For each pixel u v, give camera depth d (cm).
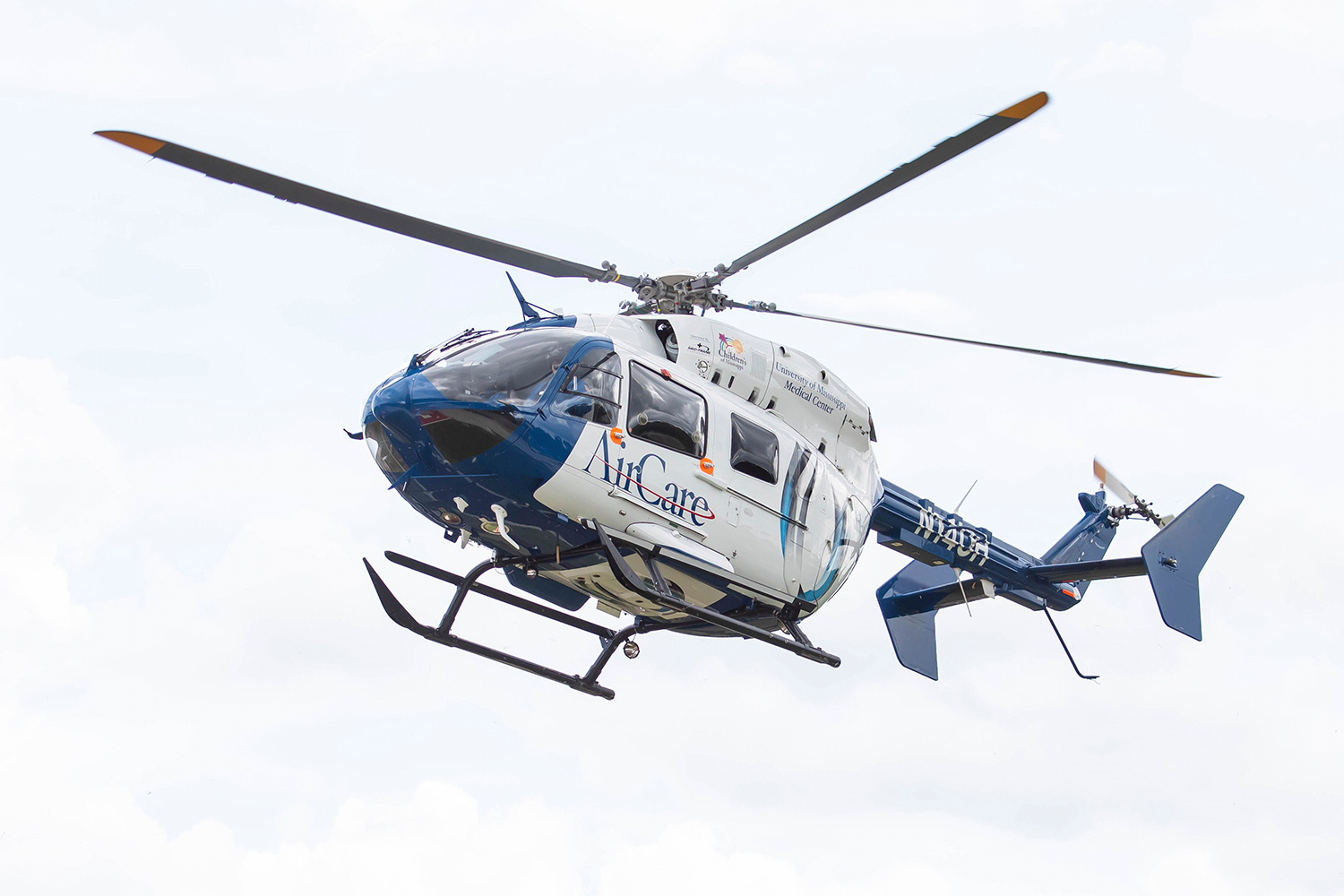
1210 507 5788
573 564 3984
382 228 3931
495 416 3619
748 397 4359
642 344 4147
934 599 6084
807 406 4544
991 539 5834
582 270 4469
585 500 3731
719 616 3931
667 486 3894
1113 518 6662
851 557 4712
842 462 4703
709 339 4253
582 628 4522
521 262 4297
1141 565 5600
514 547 3966
